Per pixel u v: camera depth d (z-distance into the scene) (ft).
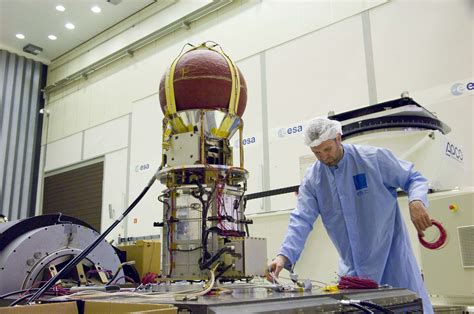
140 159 16.74
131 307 2.76
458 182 8.09
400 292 3.98
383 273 5.51
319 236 7.54
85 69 20.29
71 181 19.81
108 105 18.97
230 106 4.99
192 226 4.47
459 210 6.51
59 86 21.71
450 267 6.47
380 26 11.03
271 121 12.76
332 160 5.53
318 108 11.82
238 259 4.17
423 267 6.70
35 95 21.98
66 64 21.85
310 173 6.03
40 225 5.95
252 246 4.26
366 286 4.05
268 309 2.64
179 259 4.42
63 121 21.20
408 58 10.36
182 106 4.92
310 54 12.33
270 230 8.67
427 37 10.14
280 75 12.91
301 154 11.88
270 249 8.57
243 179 5.04
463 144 9.13
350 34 11.58
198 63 4.97
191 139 4.74
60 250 5.75
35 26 19.49
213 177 4.61
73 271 6.03
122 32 19.03
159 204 15.31
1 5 17.85
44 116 22.29
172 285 4.18
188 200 4.56
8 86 20.77
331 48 11.89
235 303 2.60
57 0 17.61
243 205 4.93
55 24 19.39
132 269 7.14
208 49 5.30
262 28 13.75
